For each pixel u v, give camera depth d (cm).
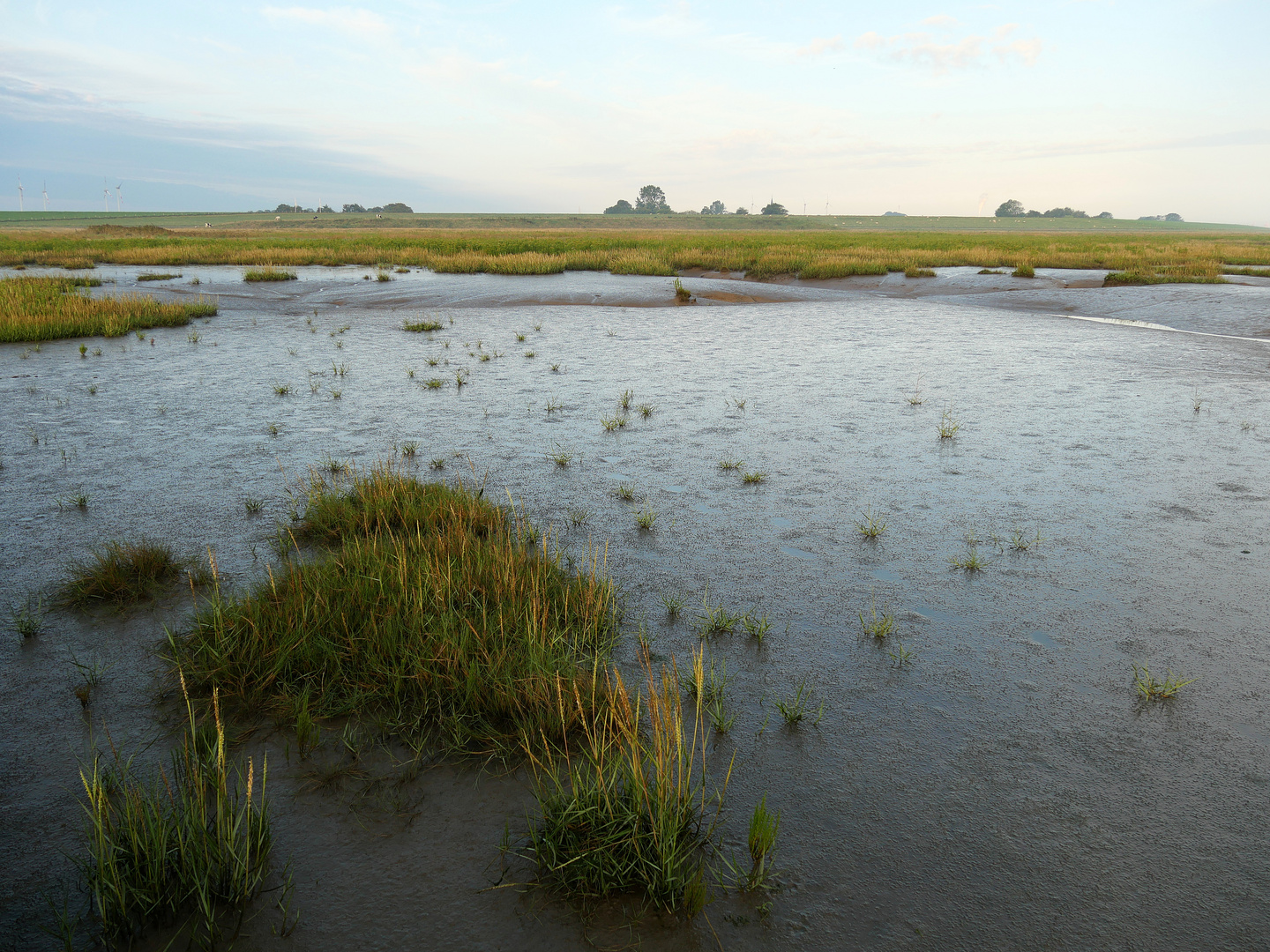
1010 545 493
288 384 1008
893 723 316
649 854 239
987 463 664
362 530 504
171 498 577
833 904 230
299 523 524
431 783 282
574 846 241
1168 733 309
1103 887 237
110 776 281
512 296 2189
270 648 346
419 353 1279
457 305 2088
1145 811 269
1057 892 235
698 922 224
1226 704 328
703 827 259
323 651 345
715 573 454
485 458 682
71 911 228
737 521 534
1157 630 388
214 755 289
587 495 588
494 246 4791
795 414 840
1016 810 269
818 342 1407
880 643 376
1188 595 425
